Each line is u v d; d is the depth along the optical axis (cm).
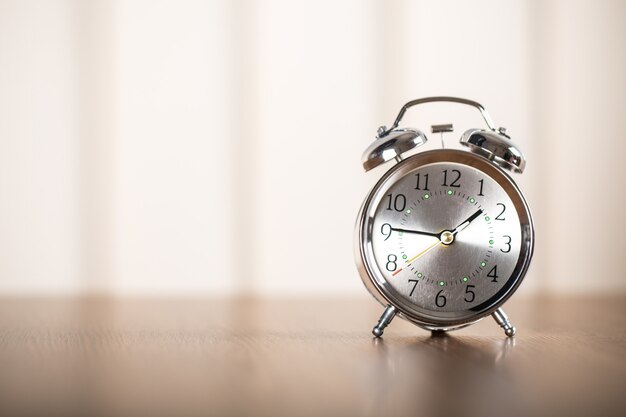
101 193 354
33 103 353
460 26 360
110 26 354
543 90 363
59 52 353
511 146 158
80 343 147
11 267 354
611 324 194
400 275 158
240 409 79
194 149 356
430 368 111
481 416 75
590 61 366
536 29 362
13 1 351
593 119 366
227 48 356
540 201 364
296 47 357
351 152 358
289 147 357
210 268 357
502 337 160
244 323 196
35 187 353
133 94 355
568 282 366
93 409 79
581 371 108
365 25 358
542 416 76
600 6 366
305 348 138
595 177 366
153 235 356
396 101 358
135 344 145
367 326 187
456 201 159
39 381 99
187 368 111
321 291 358
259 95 356
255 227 357
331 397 86
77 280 355
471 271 159
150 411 78
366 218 157
